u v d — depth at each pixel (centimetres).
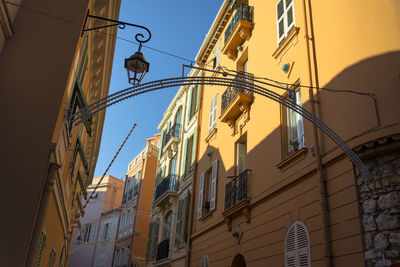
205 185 1593
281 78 1065
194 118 2006
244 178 1169
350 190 706
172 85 714
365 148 659
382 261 601
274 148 1040
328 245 728
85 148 1847
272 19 1216
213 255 1334
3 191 653
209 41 1894
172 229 1955
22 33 763
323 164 796
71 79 803
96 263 3422
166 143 2395
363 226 657
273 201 989
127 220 3209
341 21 845
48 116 713
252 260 1039
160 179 2491
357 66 759
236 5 1572
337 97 801
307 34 961
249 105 1265
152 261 2161
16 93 717
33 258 637
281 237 913
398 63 681
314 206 806
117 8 1113
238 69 1447
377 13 752
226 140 1438
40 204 675
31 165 677
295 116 1005
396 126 642
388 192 623
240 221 1164
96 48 1195
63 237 1416
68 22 792
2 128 689
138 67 693
